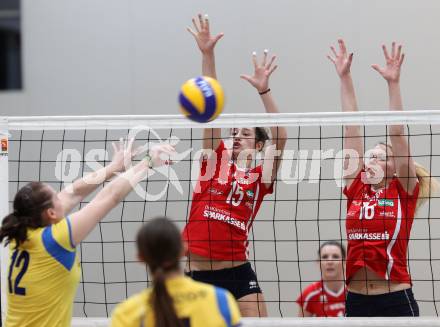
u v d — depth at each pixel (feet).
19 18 68.59
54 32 64.59
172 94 62.49
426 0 59.06
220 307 21.47
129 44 63.26
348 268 38.50
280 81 60.80
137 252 21.90
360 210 38.58
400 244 38.09
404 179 38.37
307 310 50.65
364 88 59.57
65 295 27.94
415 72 59.16
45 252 27.32
